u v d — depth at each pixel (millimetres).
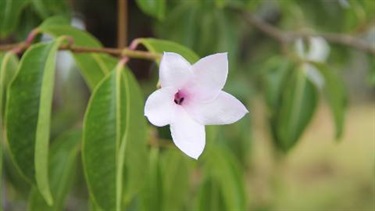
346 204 2564
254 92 899
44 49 458
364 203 2582
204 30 773
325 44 860
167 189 593
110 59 507
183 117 412
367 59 791
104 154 458
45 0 572
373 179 2738
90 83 526
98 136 456
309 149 3209
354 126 3748
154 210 551
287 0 839
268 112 800
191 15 757
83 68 519
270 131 841
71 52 469
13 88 448
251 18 785
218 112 417
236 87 826
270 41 1027
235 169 571
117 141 458
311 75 746
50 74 440
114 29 938
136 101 495
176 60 407
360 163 2990
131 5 893
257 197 1151
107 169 460
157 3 528
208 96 417
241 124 826
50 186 541
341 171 2916
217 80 415
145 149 502
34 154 456
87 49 469
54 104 966
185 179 596
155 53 476
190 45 756
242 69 996
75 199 916
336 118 704
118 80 460
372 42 936
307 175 2871
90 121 455
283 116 715
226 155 570
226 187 575
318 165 3006
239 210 570
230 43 771
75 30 504
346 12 848
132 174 501
